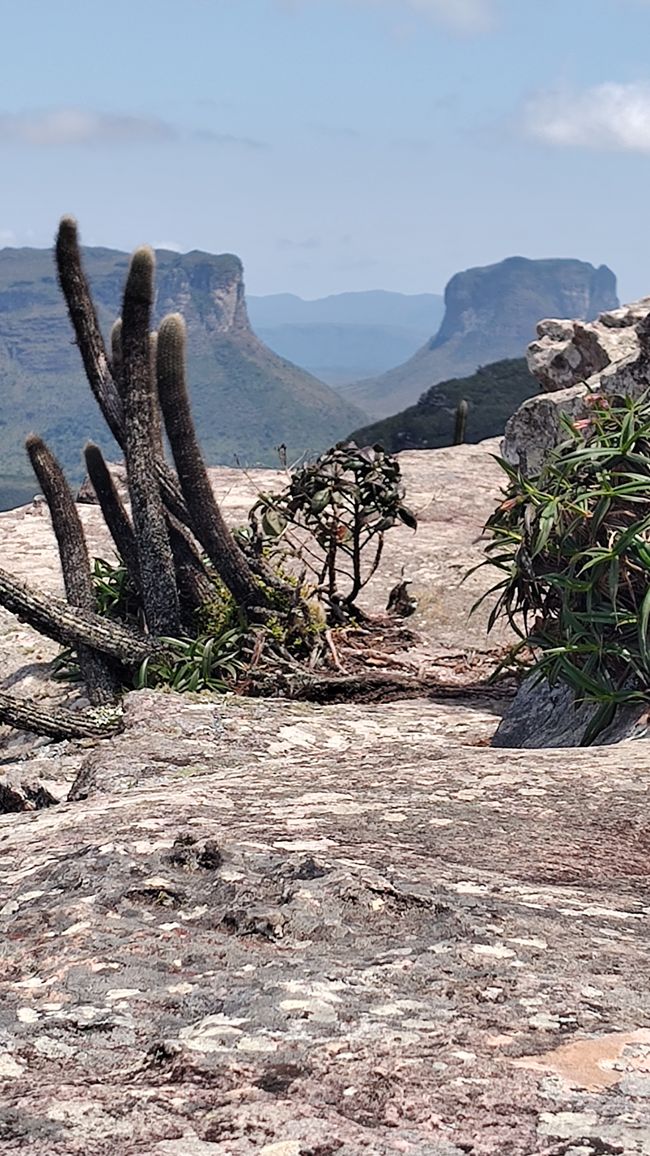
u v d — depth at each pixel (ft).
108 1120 3.73
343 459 26.04
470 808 9.23
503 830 8.59
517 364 256.52
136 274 23.18
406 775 10.73
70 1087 3.95
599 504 16.30
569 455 17.13
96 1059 4.23
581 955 5.49
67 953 5.36
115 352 25.20
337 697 22.09
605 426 18.45
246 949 5.44
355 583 26.76
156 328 23.90
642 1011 4.80
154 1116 3.75
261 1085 3.98
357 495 25.91
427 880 6.55
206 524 23.70
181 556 24.48
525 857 7.89
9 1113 3.78
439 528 35.58
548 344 36.32
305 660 23.99
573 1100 3.90
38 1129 3.67
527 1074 4.09
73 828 9.00
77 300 24.80
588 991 4.98
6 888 6.66
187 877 6.47
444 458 45.60
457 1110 3.81
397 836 8.34
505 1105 3.85
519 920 5.90
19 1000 4.83
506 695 22.18
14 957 5.41
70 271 24.84
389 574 30.94
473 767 10.87
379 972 5.13
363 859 7.18
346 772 11.75
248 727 18.08
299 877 6.28
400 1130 3.68
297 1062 4.15
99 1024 4.54
